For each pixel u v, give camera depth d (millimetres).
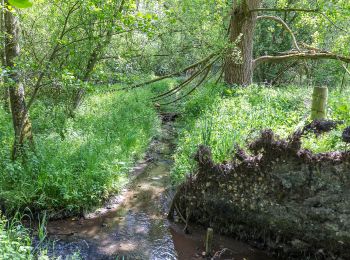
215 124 8305
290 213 4941
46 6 8438
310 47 15062
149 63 16875
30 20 8625
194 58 17203
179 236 5758
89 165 6938
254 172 5188
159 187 7730
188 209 5938
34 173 6395
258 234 5371
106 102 13039
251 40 14141
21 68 6113
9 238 4582
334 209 4582
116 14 7672
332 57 13188
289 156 4832
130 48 10906
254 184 5223
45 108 9875
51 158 6859
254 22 14062
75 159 7160
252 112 8766
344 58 13016
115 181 7328
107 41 8422
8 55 6500
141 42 12219
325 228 4680
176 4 13844
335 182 4547
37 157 6805
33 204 6117
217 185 5609
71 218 6207
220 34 15484
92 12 7559
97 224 6102
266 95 10961
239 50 13516
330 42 18062
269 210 5129
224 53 13734
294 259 5031
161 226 6074
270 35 21281
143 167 8930
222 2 14359
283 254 5125
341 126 5828
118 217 6371
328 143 5371
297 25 17688
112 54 10266
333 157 4547
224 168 5523
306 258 4934
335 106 8211
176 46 15633
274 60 14508
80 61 8445
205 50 15055
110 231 5891
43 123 9352
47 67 7004
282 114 8469
